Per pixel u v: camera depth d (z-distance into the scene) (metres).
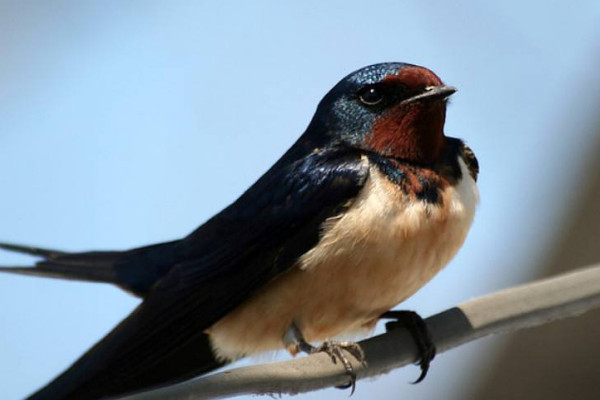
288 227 2.06
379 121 2.07
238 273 2.07
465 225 2.06
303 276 2.06
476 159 2.08
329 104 2.08
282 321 2.07
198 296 2.07
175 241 2.11
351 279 2.06
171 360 2.07
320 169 2.07
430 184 2.06
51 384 2.05
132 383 2.06
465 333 2.05
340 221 2.06
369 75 2.07
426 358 2.05
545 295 2.04
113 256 2.11
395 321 2.06
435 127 2.06
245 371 2.01
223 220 2.08
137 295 2.11
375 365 2.04
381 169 2.06
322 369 2.03
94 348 2.06
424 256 2.06
